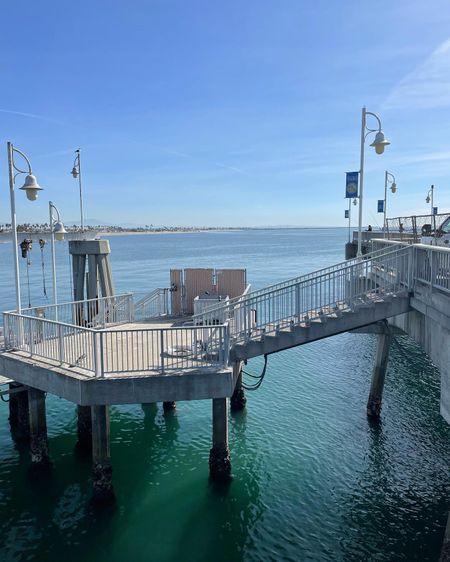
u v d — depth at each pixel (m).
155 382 10.11
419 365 22.39
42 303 40.22
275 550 9.88
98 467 11.02
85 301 15.51
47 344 12.20
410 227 25.14
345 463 13.28
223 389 10.26
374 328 14.46
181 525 10.63
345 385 19.45
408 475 12.71
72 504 11.40
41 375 11.16
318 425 15.64
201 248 149.75
